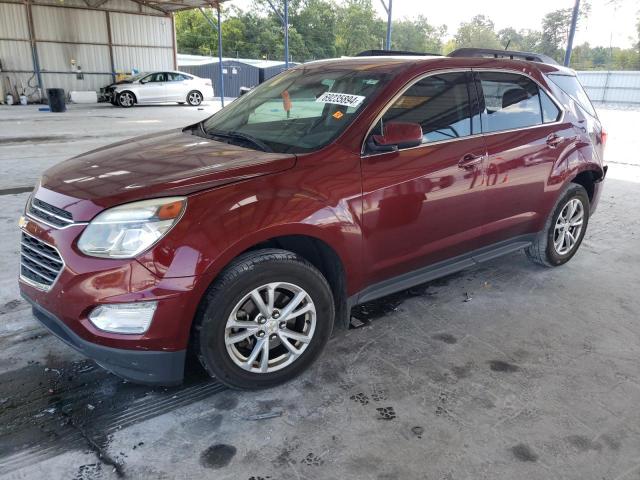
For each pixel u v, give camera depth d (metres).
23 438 2.27
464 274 4.20
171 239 2.19
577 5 10.46
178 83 22.05
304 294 2.57
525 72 3.71
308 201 2.50
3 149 9.65
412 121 2.98
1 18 21.67
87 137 11.62
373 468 2.13
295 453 2.21
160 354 2.27
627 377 2.83
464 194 3.21
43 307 2.37
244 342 2.58
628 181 7.98
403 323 3.36
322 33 67.12
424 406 2.54
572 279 4.14
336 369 2.83
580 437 2.34
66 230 2.26
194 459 2.17
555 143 3.78
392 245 2.94
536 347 3.11
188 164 2.60
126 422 2.39
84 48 23.92
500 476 2.11
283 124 3.08
